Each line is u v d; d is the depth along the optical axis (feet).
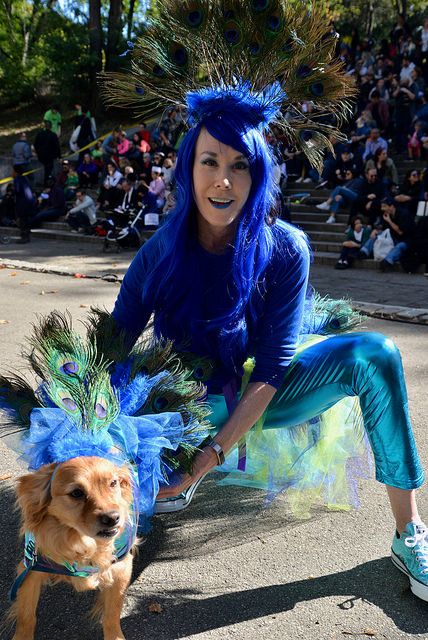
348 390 8.57
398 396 8.34
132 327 8.95
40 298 26.45
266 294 8.30
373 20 89.97
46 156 61.82
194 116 8.11
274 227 8.29
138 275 8.79
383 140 42.09
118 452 7.07
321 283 30.19
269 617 8.02
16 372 16.14
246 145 7.70
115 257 39.19
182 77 8.55
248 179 7.86
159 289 8.43
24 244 46.26
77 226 49.19
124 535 7.11
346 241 34.76
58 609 8.23
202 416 7.90
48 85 85.81
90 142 63.21
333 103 8.81
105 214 49.73
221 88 8.04
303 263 8.28
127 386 7.88
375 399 8.36
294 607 8.20
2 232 52.65
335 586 8.61
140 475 7.47
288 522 10.17
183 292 8.36
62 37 77.36
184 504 9.59
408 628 7.81
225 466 10.44
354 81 8.82
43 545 6.80
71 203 55.67
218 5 8.30
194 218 8.25
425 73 50.80
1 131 79.36
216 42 8.33
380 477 8.68
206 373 8.58
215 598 8.39
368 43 57.57
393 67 53.06
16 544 9.46
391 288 28.86
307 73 8.45
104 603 7.45
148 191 42.52
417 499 10.52
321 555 9.29
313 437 10.12
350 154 43.47
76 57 75.31
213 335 8.45
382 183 35.47
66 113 78.54
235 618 8.02
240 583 8.70
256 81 8.27
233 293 8.24
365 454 10.22
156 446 7.40
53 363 7.29
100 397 7.16
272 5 8.22
